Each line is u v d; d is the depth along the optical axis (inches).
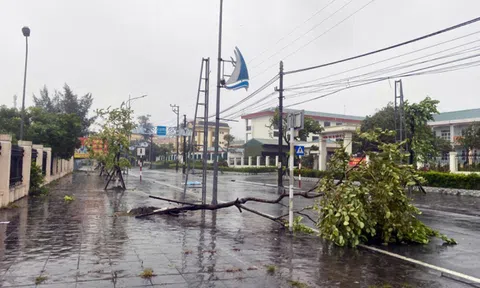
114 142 832.9
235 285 203.3
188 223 407.2
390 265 254.8
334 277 224.8
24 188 625.3
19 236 319.6
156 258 254.8
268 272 229.6
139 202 598.2
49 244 291.0
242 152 2593.5
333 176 351.6
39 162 825.5
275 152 2234.3
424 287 210.2
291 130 370.0
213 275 220.1
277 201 402.3
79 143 1277.1
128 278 209.8
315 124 1813.5
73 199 613.9
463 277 230.2
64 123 1190.9
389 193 312.3
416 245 321.1
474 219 495.8
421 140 1141.7
